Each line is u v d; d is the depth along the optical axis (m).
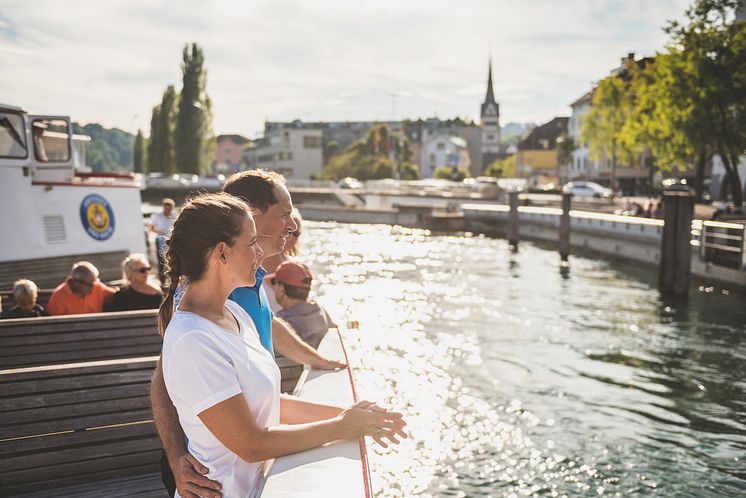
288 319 3.87
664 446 7.41
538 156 122.06
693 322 14.59
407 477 6.58
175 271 1.90
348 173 101.25
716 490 6.36
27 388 3.45
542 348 11.94
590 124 56.97
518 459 7.03
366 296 18.41
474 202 52.94
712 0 29.12
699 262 20.17
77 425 3.53
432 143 141.25
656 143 33.00
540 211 37.00
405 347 11.95
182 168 82.38
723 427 8.01
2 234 10.14
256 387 1.91
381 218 50.38
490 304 16.98
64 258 11.16
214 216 1.87
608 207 45.84
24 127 10.38
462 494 6.22
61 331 4.78
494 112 167.00
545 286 20.31
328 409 2.46
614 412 8.51
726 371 10.52
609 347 12.12
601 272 23.91
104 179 14.41
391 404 8.73
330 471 1.95
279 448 1.93
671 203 18.28
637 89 37.81
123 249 12.52
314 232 43.97
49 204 10.94
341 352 3.48
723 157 30.84
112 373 3.58
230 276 1.92
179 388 1.80
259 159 143.12
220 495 1.89
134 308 6.92
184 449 1.97
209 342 1.81
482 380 9.87
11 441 3.44
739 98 29.30
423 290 19.50
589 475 6.65
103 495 3.40
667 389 9.52
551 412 8.48
